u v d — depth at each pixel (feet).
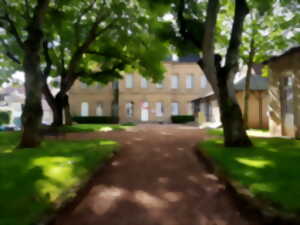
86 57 55.11
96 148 24.67
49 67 47.47
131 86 99.25
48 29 39.88
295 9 30.96
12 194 10.89
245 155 20.29
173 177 16.53
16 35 34.68
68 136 40.14
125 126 65.16
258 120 56.34
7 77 60.44
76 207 11.53
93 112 97.55
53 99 48.70
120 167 19.36
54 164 16.75
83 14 43.57
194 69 103.71
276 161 17.75
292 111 34.71
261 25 41.09
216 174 16.85
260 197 10.75
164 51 47.93
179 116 95.86
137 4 39.19
